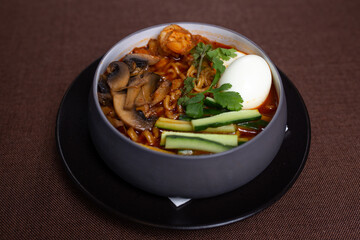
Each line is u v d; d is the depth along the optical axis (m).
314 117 0.43
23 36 0.52
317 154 0.40
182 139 0.31
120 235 0.34
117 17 0.55
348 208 0.36
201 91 0.36
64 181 0.37
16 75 0.47
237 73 0.35
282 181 0.33
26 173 0.38
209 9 0.57
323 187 0.37
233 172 0.31
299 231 0.34
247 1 0.58
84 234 0.34
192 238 0.34
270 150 0.32
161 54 0.39
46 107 0.44
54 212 0.35
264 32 0.53
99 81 0.35
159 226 0.30
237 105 0.33
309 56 0.50
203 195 0.32
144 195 0.33
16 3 0.57
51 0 0.57
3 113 0.43
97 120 0.32
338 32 0.53
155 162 0.30
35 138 0.41
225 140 0.31
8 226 0.34
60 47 0.51
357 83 0.47
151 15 0.56
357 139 0.41
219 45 0.40
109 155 0.32
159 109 0.35
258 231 0.34
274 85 0.36
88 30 0.53
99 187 0.33
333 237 0.34
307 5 0.57
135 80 0.35
